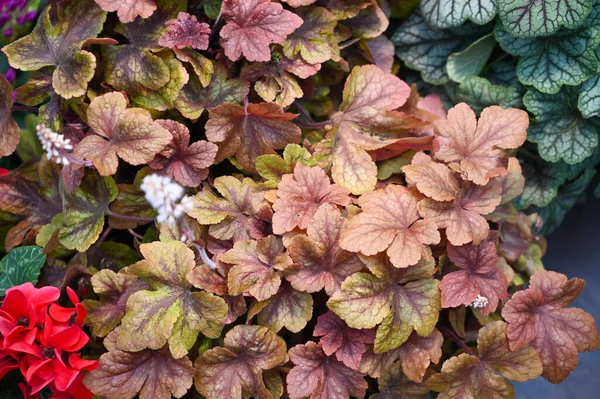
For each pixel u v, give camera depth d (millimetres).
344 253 771
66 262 846
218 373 766
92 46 813
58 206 861
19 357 735
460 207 798
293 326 773
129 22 814
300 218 777
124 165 840
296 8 850
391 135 847
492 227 882
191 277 758
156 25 815
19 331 726
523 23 865
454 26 898
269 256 776
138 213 819
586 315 794
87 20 803
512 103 920
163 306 758
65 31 808
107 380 754
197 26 806
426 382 780
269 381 780
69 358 736
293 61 839
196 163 793
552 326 792
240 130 815
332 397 768
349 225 769
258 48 801
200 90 827
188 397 823
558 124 916
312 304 777
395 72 954
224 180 806
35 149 912
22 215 869
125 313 774
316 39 845
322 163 827
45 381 728
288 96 826
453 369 776
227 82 829
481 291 789
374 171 820
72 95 785
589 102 886
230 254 773
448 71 931
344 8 867
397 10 954
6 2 878
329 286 770
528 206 960
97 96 807
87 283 819
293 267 770
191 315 761
